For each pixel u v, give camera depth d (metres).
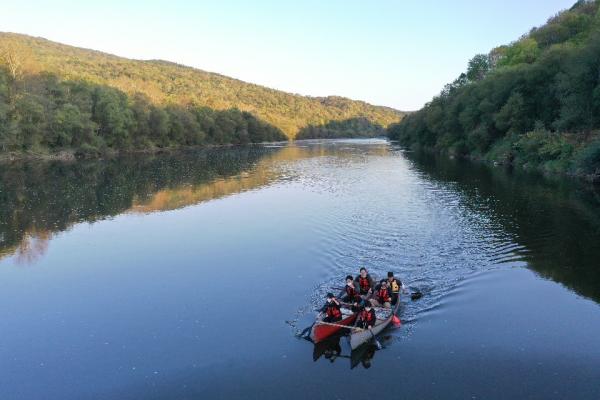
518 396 10.16
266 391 10.52
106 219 28.88
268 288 16.95
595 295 15.54
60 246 23.12
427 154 81.12
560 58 52.19
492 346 12.32
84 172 54.31
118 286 17.59
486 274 17.77
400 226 25.33
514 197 32.84
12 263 20.61
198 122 116.88
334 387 10.62
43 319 14.81
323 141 163.75
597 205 29.05
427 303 15.22
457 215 27.66
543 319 13.85
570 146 43.56
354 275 18.08
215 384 10.87
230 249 21.97
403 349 12.30
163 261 20.44
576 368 11.20
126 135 88.31
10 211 31.44
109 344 13.01
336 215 28.48
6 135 63.03
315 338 12.53
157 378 11.18
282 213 29.62
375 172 52.34
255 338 13.11
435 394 10.27
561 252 20.08
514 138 53.75
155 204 33.69
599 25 66.50
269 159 75.19
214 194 37.84
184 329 13.81
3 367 11.91
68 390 10.81
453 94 82.94
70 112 73.44
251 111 169.38
